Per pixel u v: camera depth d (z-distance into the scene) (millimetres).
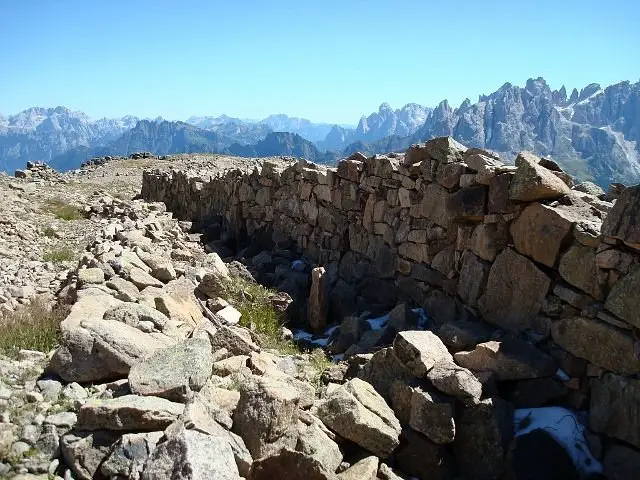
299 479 4395
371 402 5637
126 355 5570
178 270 9797
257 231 15625
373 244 10773
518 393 6242
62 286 9602
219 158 46000
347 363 7496
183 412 4551
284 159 34938
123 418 4480
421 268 9195
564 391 6172
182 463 3729
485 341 7008
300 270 12398
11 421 4707
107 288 7809
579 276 6301
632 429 5496
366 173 11164
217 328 7574
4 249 12953
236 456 4457
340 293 10266
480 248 7727
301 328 10164
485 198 7715
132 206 20609
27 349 6336
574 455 5695
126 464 4191
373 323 9281
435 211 8773
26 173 35312
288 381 6078
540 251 6809
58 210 20906
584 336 6094
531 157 7254
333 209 12242
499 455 5547
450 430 5520
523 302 7027
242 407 4953
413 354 6012
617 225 5762
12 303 8727
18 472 4223
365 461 5035
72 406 4973
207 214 19188
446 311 8500
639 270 5598
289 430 4953
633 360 5582
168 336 6434
